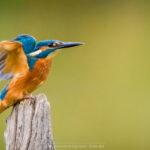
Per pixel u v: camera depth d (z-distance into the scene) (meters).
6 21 17.33
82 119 14.04
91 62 17.28
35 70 8.09
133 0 19.94
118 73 16.80
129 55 17.95
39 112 6.76
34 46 8.30
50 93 14.48
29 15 17.83
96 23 19.19
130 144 13.68
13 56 7.70
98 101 15.00
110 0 19.98
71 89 15.08
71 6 19.02
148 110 14.98
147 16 19.67
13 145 6.85
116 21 19.52
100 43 18.41
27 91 8.09
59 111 13.97
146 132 14.17
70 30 18.31
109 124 14.19
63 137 13.32
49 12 18.30
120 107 15.00
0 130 12.12
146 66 17.39
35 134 6.74
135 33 19.20
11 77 7.95
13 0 17.75
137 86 16.22
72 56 17.09
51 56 8.43
